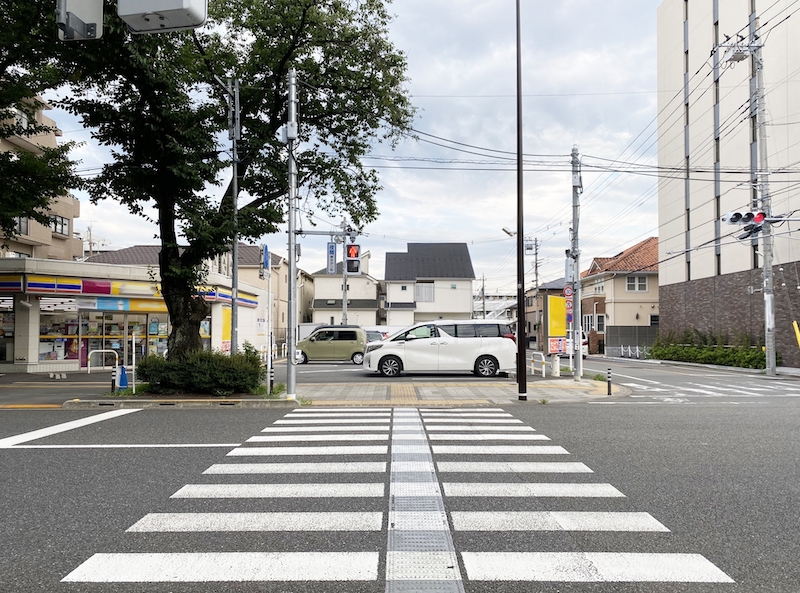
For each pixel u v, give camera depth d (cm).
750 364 2550
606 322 4534
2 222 1619
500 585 330
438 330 1852
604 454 680
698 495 510
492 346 1825
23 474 591
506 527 427
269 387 1343
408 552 379
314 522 439
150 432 845
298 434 824
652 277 4416
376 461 645
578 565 358
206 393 1266
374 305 5156
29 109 1789
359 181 1623
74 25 388
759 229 1988
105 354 2275
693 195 3284
